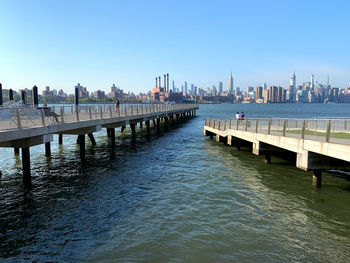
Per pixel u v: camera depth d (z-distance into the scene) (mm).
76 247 10312
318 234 11203
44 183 18234
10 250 10141
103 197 15523
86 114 26766
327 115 139125
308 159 16188
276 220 12469
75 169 22109
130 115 37719
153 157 27188
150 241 10695
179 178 19375
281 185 17578
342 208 13781
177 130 55875
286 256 9703
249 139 25188
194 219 12602
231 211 13469
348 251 10008
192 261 9414
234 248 10203
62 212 13453
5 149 30875
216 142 37438
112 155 28281
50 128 19188
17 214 13234
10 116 16219
